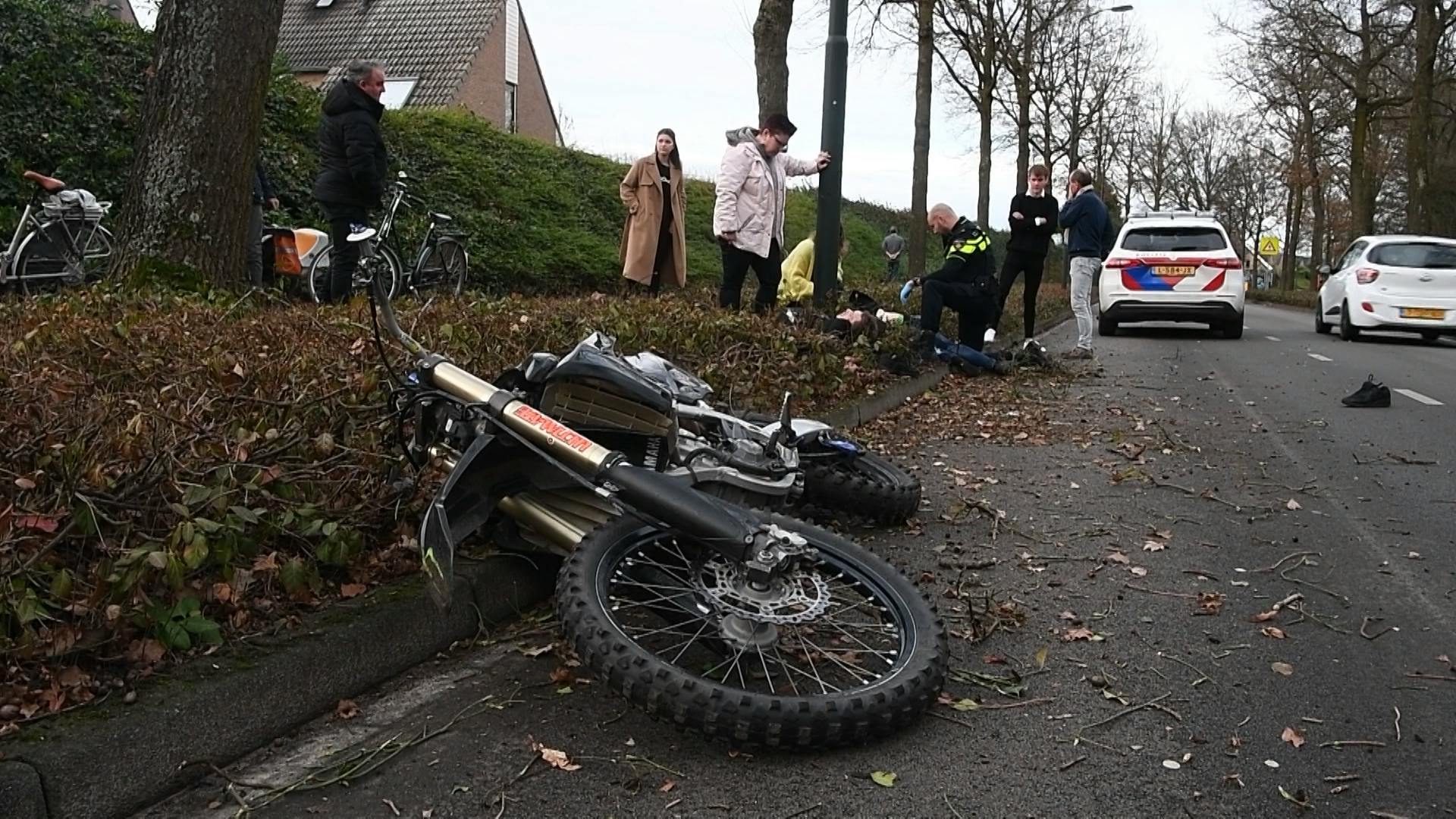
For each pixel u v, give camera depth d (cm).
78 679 320
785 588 356
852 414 870
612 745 341
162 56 888
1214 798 320
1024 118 2744
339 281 936
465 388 394
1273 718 370
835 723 326
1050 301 2509
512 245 1636
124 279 858
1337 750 349
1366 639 442
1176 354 1540
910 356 1066
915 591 380
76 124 1250
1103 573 519
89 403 435
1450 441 846
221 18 884
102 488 371
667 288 1246
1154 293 1814
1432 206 3119
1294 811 313
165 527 385
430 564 354
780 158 1084
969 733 355
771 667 371
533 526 402
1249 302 4484
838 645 386
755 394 789
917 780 324
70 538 364
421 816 301
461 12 3416
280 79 1639
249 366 518
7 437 389
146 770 302
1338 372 1320
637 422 415
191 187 884
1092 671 405
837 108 1139
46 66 1270
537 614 440
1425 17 2995
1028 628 447
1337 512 633
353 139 909
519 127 3838
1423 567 532
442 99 3247
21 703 307
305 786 314
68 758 285
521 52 3847
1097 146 4559
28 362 493
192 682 325
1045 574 515
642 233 1145
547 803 309
